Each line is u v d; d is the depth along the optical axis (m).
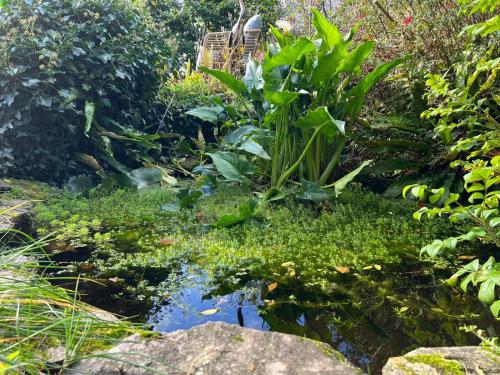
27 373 0.99
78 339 1.19
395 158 3.50
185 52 12.43
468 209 1.42
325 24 3.14
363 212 3.08
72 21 4.26
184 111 5.68
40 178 3.96
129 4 4.84
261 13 11.62
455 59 2.91
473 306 1.69
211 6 13.59
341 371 1.00
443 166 3.26
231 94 6.11
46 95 3.79
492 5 1.79
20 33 3.83
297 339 1.13
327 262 2.17
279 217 2.85
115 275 2.03
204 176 3.65
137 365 0.97
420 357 1.08
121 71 4.36
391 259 2.19
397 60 3.02
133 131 4.41
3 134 3.72
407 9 3.61
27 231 2.76
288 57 3.12
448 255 2.21
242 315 1.63
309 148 3.44
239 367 1.01
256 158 3.86
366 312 1.65
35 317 1.16
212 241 2.53
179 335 1.15
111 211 3.29
